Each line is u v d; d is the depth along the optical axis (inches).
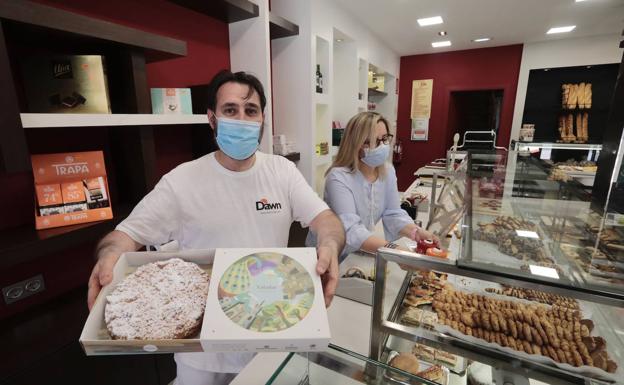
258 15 84.4
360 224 58.0
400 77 234.1
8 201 50.8
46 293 58.1
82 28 44.0
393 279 39.9
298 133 117.0
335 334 38.4
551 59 186.5
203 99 73.4
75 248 61.4
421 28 161.5
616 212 42.1
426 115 230.1
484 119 245.1
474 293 35.1
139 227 38.9
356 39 147.5
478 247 31.9
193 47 81.4
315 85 114.3
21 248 42.5
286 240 47.3
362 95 166.4
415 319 32.6
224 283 23.0
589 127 186.4
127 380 58.1
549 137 196.9
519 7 131.0
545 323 29.6
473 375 29.5
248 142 40.4
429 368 30.0
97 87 49.7
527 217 41.3
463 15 141.5
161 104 61.7
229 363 43.1
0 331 50.5
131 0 66.4
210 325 20.0
